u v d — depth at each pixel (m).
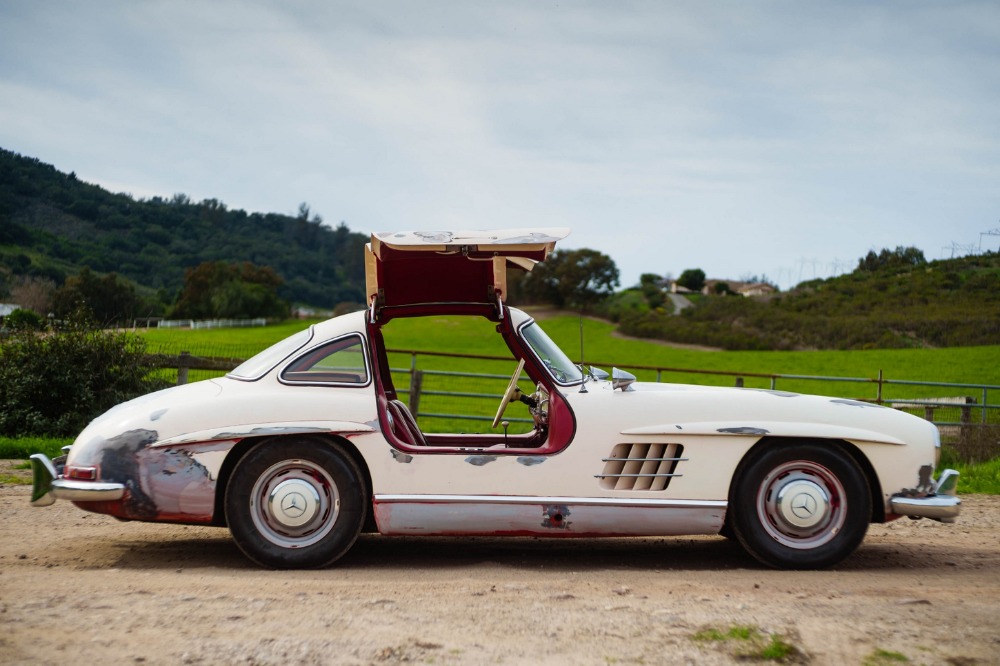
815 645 3.01
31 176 181.00
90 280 61.53
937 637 3.10
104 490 4.34
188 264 173.75
